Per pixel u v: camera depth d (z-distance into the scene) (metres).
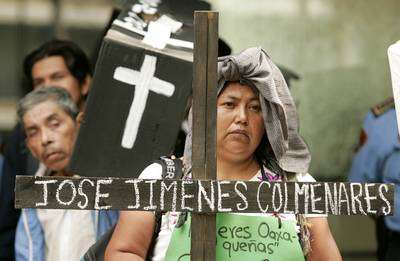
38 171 11.12
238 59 7.68
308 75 15.98
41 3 16.66
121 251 7.71
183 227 7.58
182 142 10.23
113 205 7.07
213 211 7.16
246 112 7.81
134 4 9.39
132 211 7.68
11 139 12.01
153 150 9.09
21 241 9.96
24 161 11.91
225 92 7.81
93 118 9.09
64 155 10.48
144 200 7.11
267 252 7.58
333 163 16.02
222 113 7.82
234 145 7.81
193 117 7.26
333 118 16.02
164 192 7.13
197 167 7.25
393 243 11.98
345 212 7.26
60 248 9.84
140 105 9.10
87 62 12.21
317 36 15.97
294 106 7.89
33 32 16.77
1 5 16.77
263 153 8.16
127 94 9.09
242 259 7.55
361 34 16.05
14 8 16.78
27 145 10.95
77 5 16.56
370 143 12.58
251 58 7.70
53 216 9.91
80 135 9.09
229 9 15.77
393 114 12.50
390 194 7.29
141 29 9.21
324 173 16.02
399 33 16.03
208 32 7.27
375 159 12.50
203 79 7.27
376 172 12.54
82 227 9.84
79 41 16.53
